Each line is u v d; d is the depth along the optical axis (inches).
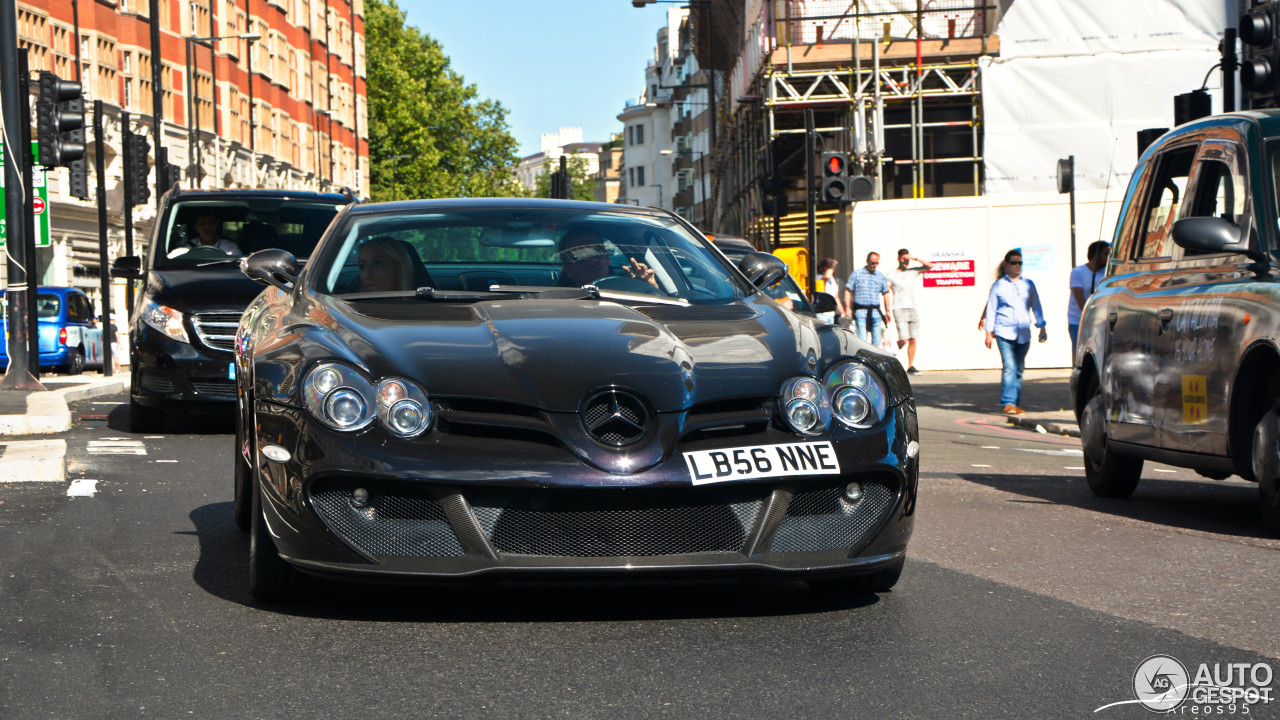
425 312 214.7
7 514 293.1
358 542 185.6
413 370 191.2
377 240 244.4
